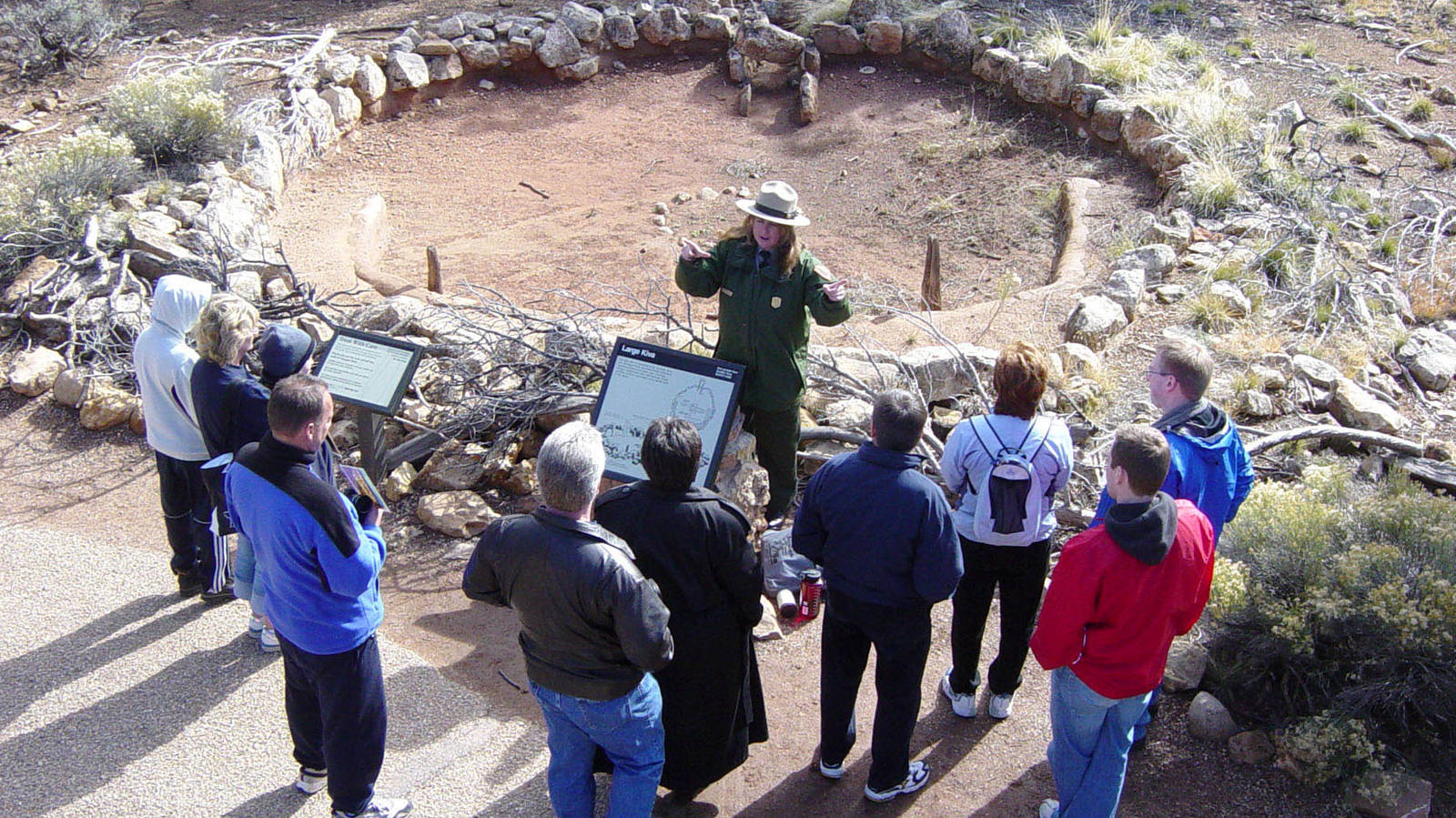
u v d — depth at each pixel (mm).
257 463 3543
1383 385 7211
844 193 11539
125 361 7137
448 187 11602
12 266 8047
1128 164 11438
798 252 5016
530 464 6082
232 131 10531
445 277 9453
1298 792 4234
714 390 4973
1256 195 9930
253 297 7754
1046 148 11992
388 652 4984
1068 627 3494
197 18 14531
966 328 8008
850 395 6531
